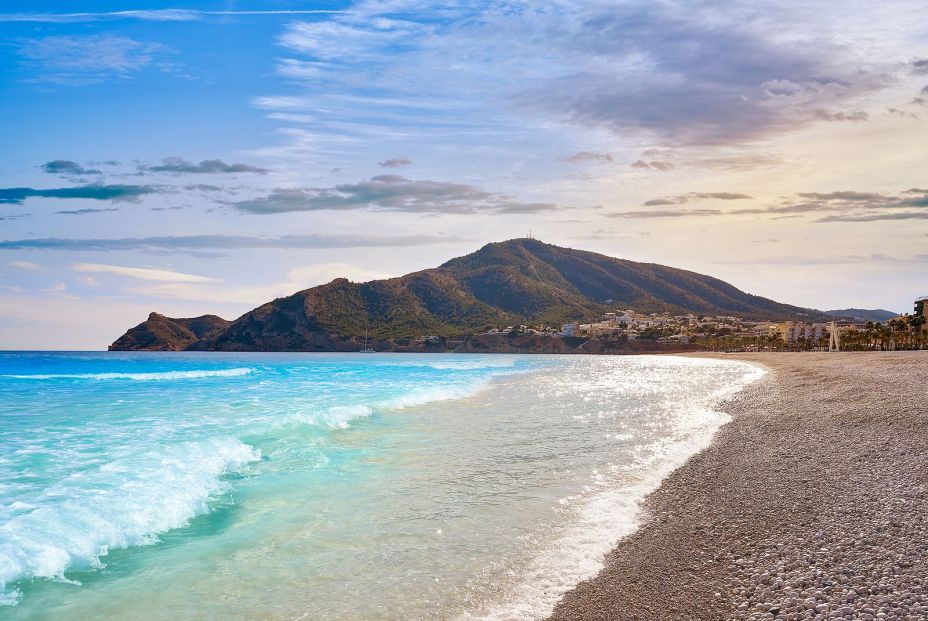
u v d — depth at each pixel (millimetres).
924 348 120875
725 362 98312
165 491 10289
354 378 46000
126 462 12125
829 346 149625
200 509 10102
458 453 15086
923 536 7484
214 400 25547
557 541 8438
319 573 7434
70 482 10422
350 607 6473
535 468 13328
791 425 17641
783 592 6227
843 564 6801
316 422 18844
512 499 10742
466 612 6297
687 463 13336
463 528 9133
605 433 18422
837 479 10750
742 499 9938
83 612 6316
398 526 9266
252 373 53375
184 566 7668
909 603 5691
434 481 12117
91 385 35062
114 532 8367
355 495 11062
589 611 6176
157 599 6676
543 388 38844
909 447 12961
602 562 7559
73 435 15344
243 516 9766
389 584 7078
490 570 7449
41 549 7457
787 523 8492
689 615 5930
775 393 28922
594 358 162875
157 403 24047
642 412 24062
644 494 10797
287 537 8773
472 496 10961
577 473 12773
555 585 6918
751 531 8281
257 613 6359
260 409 21828
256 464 13570
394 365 83812
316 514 9875
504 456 14703
